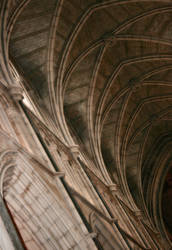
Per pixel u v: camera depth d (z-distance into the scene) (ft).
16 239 30.78
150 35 88.43
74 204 51.19
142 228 99.91
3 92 52.70
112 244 64.49
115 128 103.55
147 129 117.08
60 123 75.25
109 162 105.50
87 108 91.66
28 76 79.56
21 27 73.41
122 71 97.09
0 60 57.52
